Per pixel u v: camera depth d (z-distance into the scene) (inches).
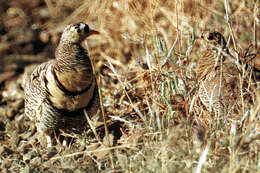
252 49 492.1
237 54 397.1
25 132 469.1
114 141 421.7
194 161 322.7
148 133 370.3
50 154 404.8
